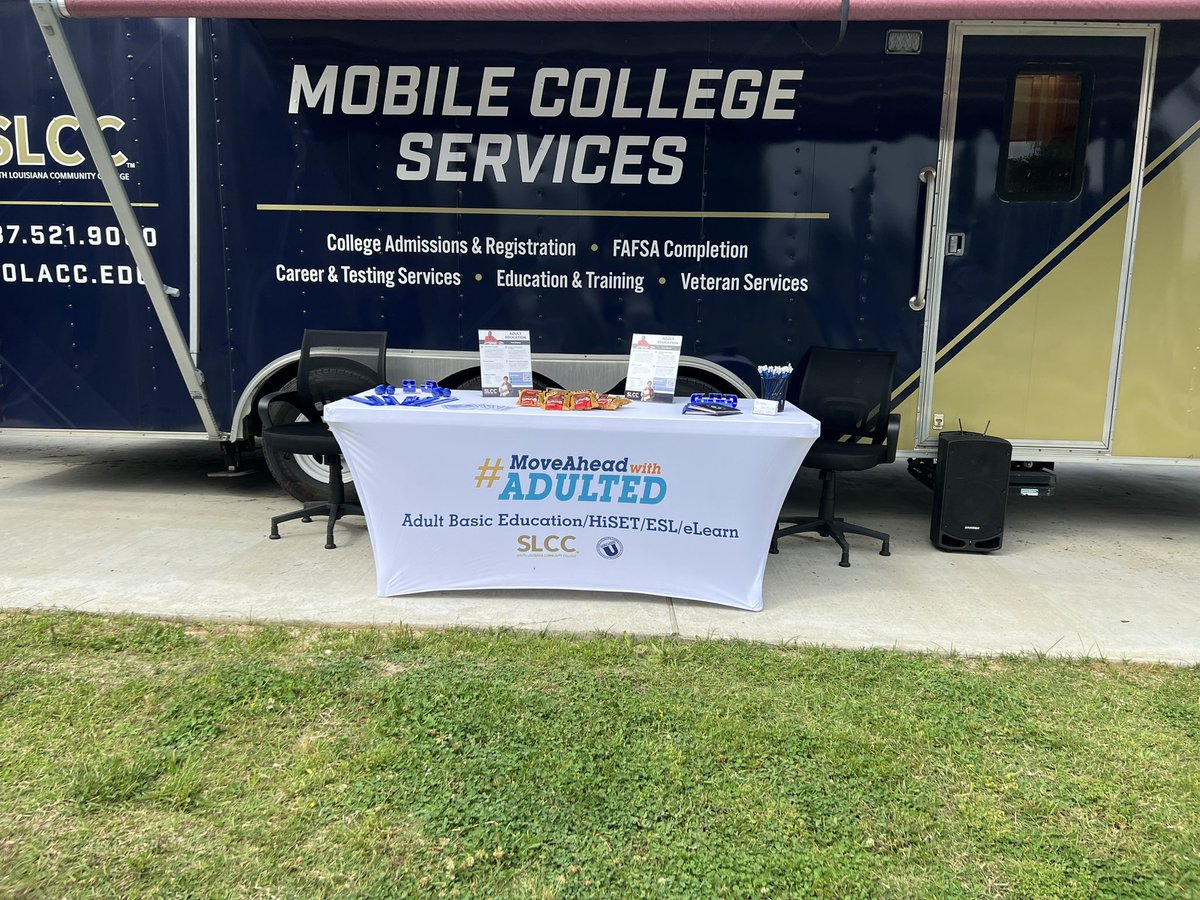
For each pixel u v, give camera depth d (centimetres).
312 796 203
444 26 388
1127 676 273
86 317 425
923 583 357
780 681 264
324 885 176
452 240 407
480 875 179
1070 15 304
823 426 397
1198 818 201
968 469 392
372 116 398
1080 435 409
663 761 219
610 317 410
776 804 203
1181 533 442
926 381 408
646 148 394
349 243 409
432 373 418
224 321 420
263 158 404
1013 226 393
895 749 226
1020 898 176
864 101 386
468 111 395
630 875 180
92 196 412
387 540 325
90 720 233
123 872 178
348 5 314
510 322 412
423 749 222
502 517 325
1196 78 377
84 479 518
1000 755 226
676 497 318
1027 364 404
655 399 345
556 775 212
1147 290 395
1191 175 384
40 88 404
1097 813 203
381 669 267
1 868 178
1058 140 386
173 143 405
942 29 379
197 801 201
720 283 404
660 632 300
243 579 344
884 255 398
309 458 445
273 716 237
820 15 309
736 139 392
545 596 333
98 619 299
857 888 177
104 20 396
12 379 434
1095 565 385
